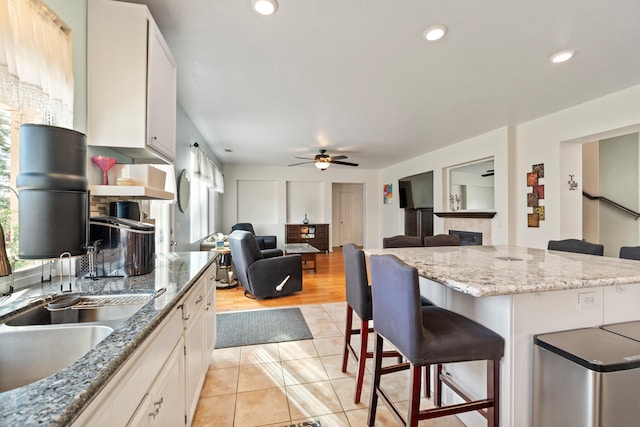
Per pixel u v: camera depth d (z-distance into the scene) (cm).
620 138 403
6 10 105
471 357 119
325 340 262
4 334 88
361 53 217
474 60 228
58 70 131
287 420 162
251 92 288
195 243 424
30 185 108
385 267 131
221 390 189
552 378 116
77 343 93
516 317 122
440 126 404
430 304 182
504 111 345
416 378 116
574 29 189
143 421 85
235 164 733
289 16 175
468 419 155
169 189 287
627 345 114
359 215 901
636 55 222
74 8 143
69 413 50
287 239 750
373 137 461
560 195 348
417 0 162
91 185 146
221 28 187
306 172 781
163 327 105
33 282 134
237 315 322
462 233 489
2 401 52
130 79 155
